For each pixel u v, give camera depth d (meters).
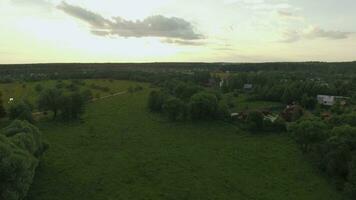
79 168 88.31
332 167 84.81
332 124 111.94
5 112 133.88
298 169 90.75
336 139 88.31
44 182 78.62
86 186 77.94
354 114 112.56
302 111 150.50
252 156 100.62
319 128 98.94
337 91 198.25
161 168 90.31
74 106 140.12
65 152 100.00
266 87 195.50
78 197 72.62
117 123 135.88
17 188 59.88
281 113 150.25
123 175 85.12
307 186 81.00
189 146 109.44
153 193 75.88
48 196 72.12
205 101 140.12
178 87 184.62
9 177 59.00
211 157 99.44
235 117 141.50
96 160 94.75
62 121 137.00
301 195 76.50
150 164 92.94
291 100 177.88
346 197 75.31
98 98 186.75
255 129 126.25
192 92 176.88
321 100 178.12
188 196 75.06
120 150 104.12
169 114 144.50
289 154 102.25
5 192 57.88
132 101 181.50
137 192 76.06
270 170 90.19
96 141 112.19
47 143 94.19
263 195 76.25
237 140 116.56
